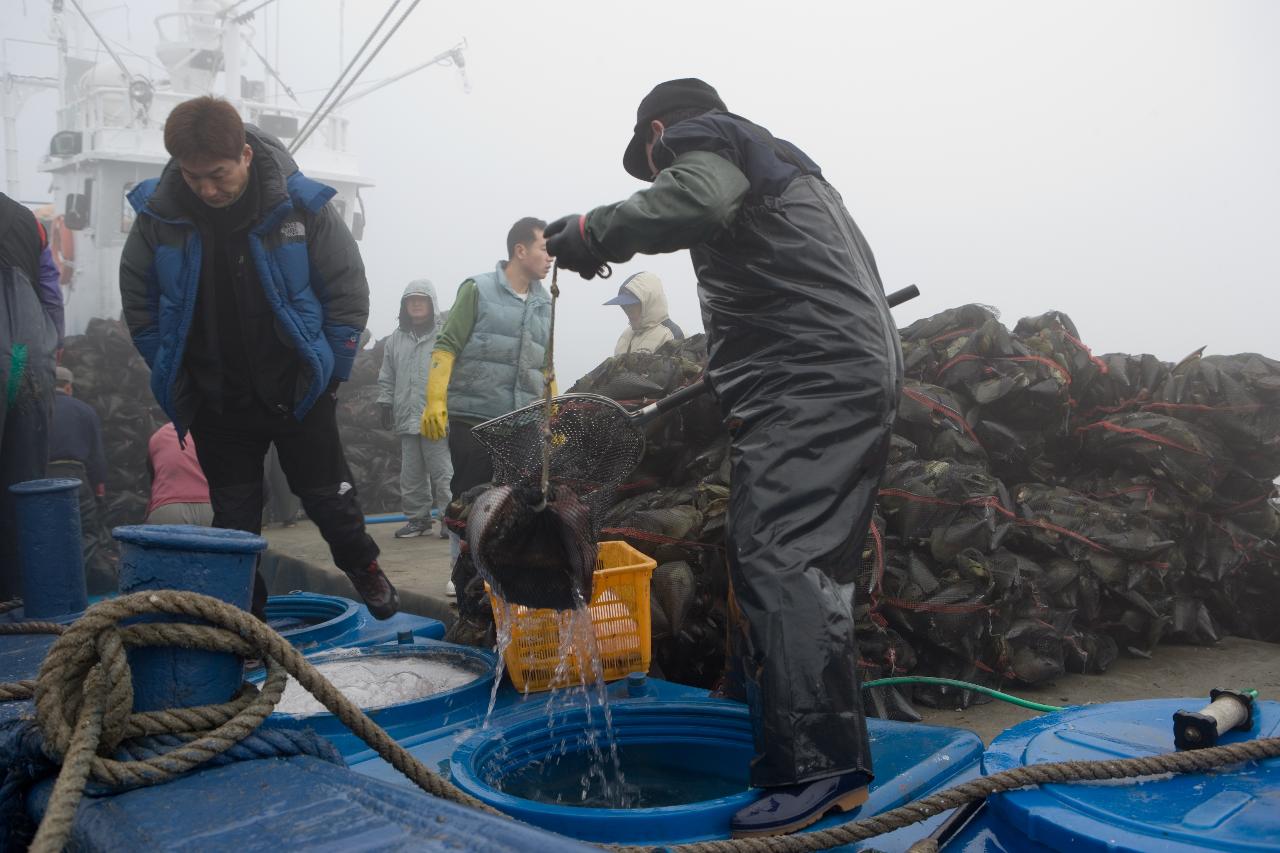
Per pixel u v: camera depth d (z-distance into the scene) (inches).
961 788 86.2
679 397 121.7
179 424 162.9
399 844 58.0
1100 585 169.2
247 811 64.2
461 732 132.6
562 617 135.3
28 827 78.2
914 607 148.5
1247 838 73.3
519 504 117.3
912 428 174.1
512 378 232.8
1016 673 154.1
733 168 107.7
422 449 313.3
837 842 84.4
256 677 156.4
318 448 171.8
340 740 128.6
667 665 163.2
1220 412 179.8
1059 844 80.0
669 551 159.5
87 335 437.4
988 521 153.3
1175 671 168.7
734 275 112.1
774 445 104.6
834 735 96.7
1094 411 186.9
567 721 132.3
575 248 111.7
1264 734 93.4
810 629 98.0
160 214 155.4
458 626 178.7
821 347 105.9
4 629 140.3
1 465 191.9
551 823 97.9
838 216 111.7
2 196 189.2
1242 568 187.6
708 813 97.0
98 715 70.3
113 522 402.0
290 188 159.0
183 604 73.1
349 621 194.2
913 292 131.8
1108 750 94.8
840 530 102.5
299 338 159.0
